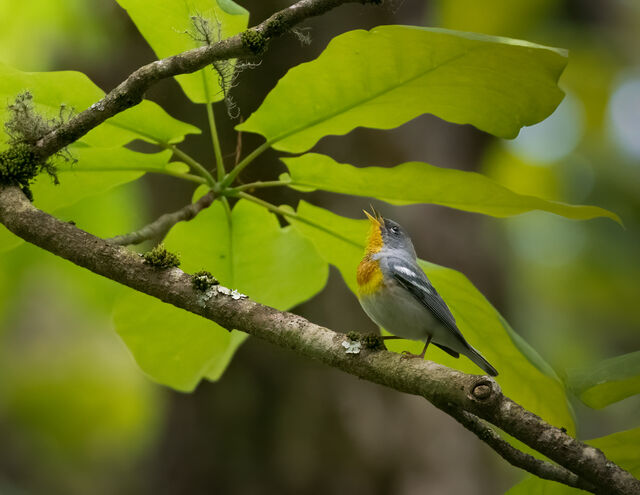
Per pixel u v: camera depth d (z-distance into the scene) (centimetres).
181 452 1144
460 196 556
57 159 563
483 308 584
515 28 1614
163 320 647
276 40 1069
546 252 1806
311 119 542
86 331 1806
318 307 1090
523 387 594
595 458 389
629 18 1745
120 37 1247
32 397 1766
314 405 1096
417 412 1096
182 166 610
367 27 1110
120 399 1802
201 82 570
